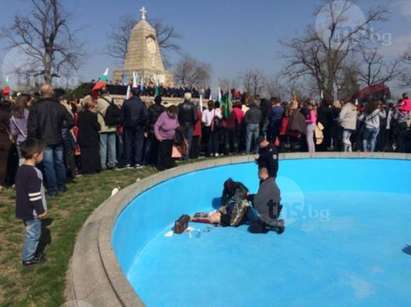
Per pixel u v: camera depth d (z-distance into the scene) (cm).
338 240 709
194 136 1147
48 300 376
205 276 567
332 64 3250
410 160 1091
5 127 757
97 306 333
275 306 487
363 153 1123
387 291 527
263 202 734
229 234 732
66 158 848
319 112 1259
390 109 1319
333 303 495
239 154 1234
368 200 1008
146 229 697
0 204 667
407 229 776
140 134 970
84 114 890
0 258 468
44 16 3347
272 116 1220
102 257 406
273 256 637
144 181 717
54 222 584
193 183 888
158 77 4147
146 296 510
